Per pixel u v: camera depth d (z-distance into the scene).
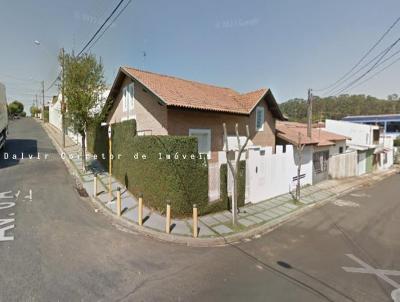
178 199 8.48
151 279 5.05
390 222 9.46
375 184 18.92
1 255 5.72
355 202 12.75
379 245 7.24
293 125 23.30
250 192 11.30
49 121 48.31
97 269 5.35
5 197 9.79
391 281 5.26
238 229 8.03
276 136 16.72
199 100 11.98
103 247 6.40
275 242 7.34
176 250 6.50
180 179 8.48
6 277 4.90
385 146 32.50
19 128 35.53
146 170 9.57
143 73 13.38
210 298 4.48
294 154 14.59
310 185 16.45
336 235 8.02
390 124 46.94
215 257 6.20
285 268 5.72
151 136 9.27
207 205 9.26
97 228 7.58
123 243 6.70
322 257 6.37
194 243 7.01
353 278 5.34
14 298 4.30
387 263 6.10
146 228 7.66
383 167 30.73
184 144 8.54
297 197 12.19
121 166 12.40
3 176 12.70
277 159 13.02
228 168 10.11
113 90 15.41
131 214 8.72
